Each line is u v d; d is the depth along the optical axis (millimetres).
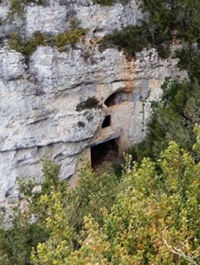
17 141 23641
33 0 22797
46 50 23000
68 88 23750
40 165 24500
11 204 22625
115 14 23875
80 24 23484
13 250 16625
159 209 11680
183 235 11031
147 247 11250
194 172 13422
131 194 13070
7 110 23141
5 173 23938
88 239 11367
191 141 21844
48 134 24094
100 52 23828
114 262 10766
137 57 24516
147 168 14078
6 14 22828
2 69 22750
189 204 11992
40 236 16766
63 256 11773
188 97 24094
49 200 14680
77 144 24891
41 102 23453
